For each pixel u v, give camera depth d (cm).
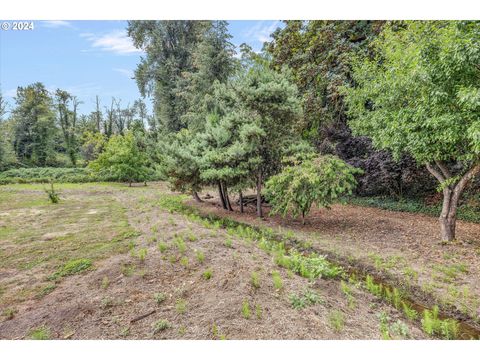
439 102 445
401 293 377
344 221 771
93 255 490
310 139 1229
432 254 489
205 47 2036
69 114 3597
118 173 2009
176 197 1312
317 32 1233
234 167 820
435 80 445
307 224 749
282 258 421
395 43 548
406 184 948
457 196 536
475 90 371
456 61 405
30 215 920
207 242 511
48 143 3198
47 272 425
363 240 591
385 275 428
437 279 399
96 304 316
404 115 498
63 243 575
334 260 504
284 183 709
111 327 275
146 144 2341
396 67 509
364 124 641
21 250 536
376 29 1016
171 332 263
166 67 2561
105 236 619
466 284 382
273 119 826
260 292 321
